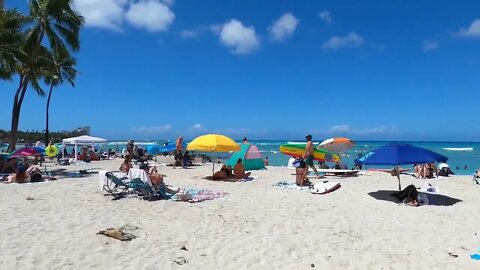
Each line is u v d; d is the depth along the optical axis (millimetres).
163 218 8789
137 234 7438
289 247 6973
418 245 7230
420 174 17359
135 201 10656
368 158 11266
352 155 46500
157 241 7070
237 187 13766
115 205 10086
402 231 8172
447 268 6078
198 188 13367
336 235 7801
